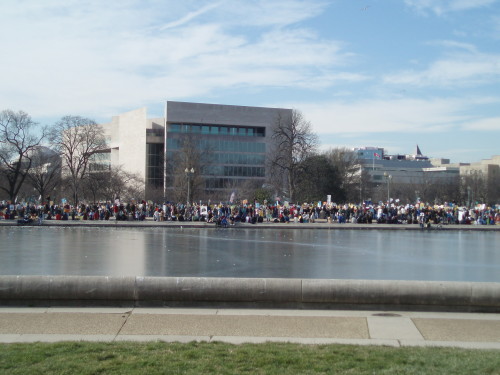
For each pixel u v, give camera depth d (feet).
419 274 58.90
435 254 81.87
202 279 37.91
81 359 24.38
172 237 113.09
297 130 259.39
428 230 157.07
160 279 37.86
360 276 57.11
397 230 156.66
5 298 37.60
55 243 94.73
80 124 257.34
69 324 32.55
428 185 350.64
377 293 36.99
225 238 112.27
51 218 179.01
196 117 387.34
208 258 73.36
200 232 132.16
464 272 61.00
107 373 22.41
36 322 32.96
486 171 511.40
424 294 36.70
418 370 23.02
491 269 63.82
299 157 253.85
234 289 37.47
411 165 573.74
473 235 133.49
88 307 37.50
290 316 35.06
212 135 393.91
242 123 398.01
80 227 147.64
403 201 356.79
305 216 180.75
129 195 276.00
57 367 23.09
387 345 28.30
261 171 400.47
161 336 30.09
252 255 78.07
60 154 255.91
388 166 553.64
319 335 30.66
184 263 67.46
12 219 170.60
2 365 23.35
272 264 67.26
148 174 394.73
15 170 237.66
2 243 94.12
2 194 323.98
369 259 73.92
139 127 392.88
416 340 29.63
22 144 237.45
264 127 405.39
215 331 31.32
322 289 37.17
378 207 194.59
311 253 81.82
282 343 28.35
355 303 37.22
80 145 291.58
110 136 440.86
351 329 31.99
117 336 30.01
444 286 36.81
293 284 37.42
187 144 287.69
